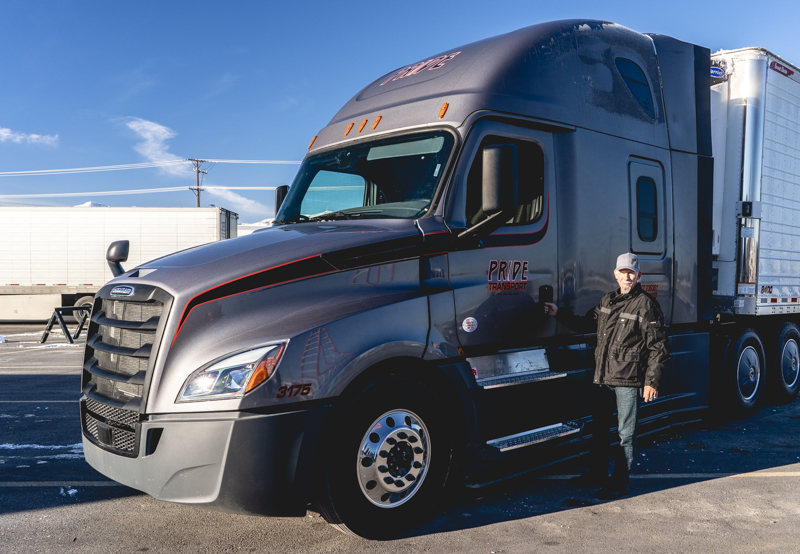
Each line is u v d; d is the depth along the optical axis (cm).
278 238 396
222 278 341
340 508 348
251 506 319
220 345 326
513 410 432
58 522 392
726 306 697
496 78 446
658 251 561
